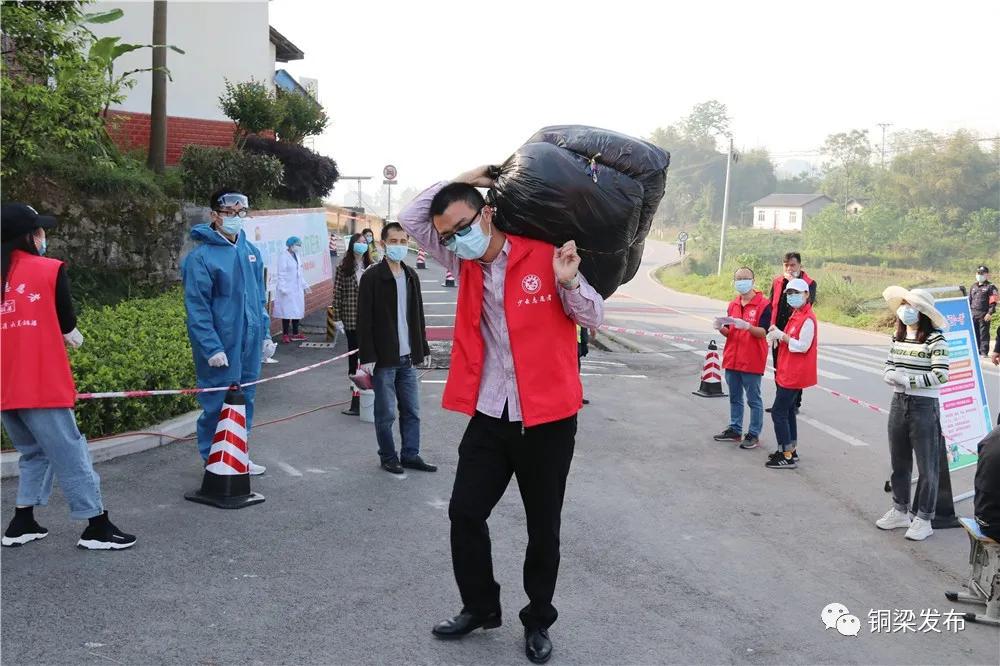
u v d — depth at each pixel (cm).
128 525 528
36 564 459
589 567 508
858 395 1209
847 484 730
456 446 782
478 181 386
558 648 402
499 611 411
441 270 3506
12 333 452
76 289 1055
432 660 382
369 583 461
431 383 1103
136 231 1152
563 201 358
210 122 1847
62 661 359
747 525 607
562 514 607
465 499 392
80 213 1087
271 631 399
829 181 11100
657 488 688
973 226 6544
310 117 2089
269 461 701
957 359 703
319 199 2077
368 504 600
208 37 1852
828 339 2086
